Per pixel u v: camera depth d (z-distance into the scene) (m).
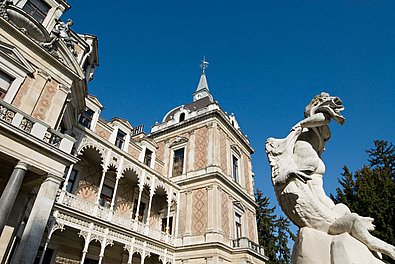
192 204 23.16
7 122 9.14
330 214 2.54
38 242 8.91
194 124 27.84
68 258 16.12
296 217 2.67
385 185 13.80
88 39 18.34
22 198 10.90
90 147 16.92
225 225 22.42
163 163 26.83
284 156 3.03
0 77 11.19
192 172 24.86
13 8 11.91
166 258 19.95
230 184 24.64
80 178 17.69
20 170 9.21
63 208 13.96
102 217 16.05
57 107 12.66
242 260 20.66
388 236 11.99
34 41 12.40
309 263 2.35
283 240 32.72
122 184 20.83
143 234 18.27
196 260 19.92
